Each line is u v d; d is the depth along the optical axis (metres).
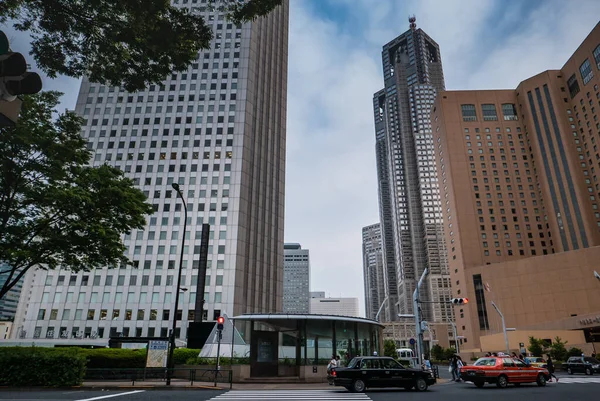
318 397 15.70
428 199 192.88
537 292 84.75
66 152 20.67
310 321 25.64
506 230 107.75
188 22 10.80
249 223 78.38
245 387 20.50
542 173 108.94
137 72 11.28
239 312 68.94
